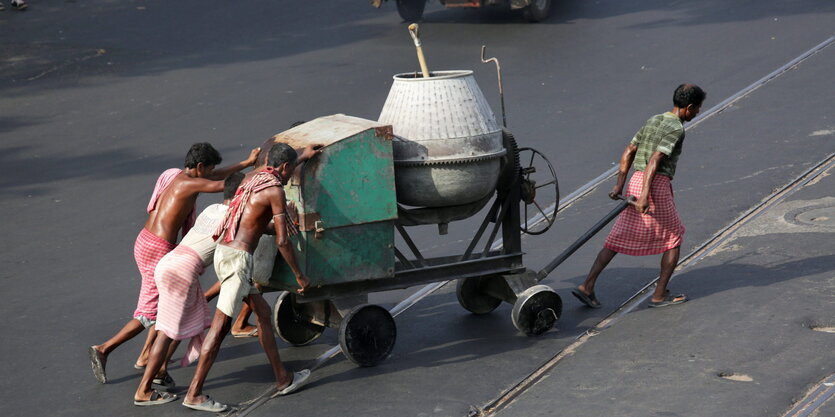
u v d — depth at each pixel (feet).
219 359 52.90
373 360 50.06
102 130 107.55
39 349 54.24
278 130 103.19
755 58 123.44
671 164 54.80
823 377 44.68
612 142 93.40
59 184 89.51
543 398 44.86
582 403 43.86
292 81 126.31
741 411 41.75
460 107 50.11
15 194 86.89
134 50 150.92
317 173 46.70
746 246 64.49
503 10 171.01
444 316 57.88
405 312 58.95
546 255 67.00
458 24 160.45
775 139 89.71
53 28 168.04
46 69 138.72
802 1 158.81
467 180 50.24
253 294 46.42
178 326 45.96
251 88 123.54
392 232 49.70
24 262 69.62
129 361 52.42
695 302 55.77
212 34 161.89
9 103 121.19
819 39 130.72
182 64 140.67
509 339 53.21
